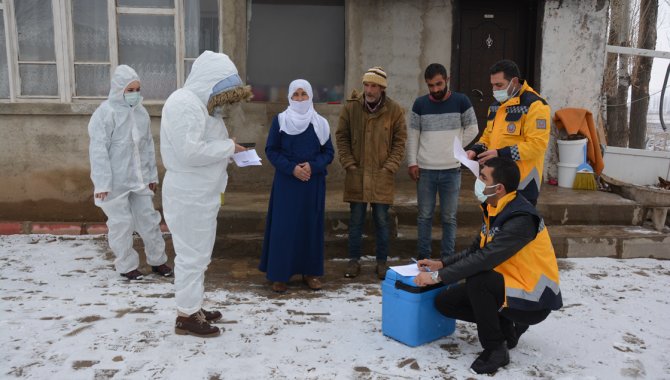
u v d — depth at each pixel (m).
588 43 7.09
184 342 3.47
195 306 3.53
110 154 4.57
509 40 7.27
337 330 3.71
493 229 3.19
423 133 4.73
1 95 6.17
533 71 7.19
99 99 6.23
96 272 4.85
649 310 4.13
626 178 7.64
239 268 5.05
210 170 3.42
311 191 4.40
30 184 6.16
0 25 6.07
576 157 6.91
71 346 3.38
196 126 3.32
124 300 4.18
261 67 6.85
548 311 3.23
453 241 4.82
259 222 5.48
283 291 4.45
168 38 6.32
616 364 3.29
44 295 4.25
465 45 7.22
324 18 6.86
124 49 6.27
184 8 6.32
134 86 4.57
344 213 5.49
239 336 3.58
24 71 6.17
